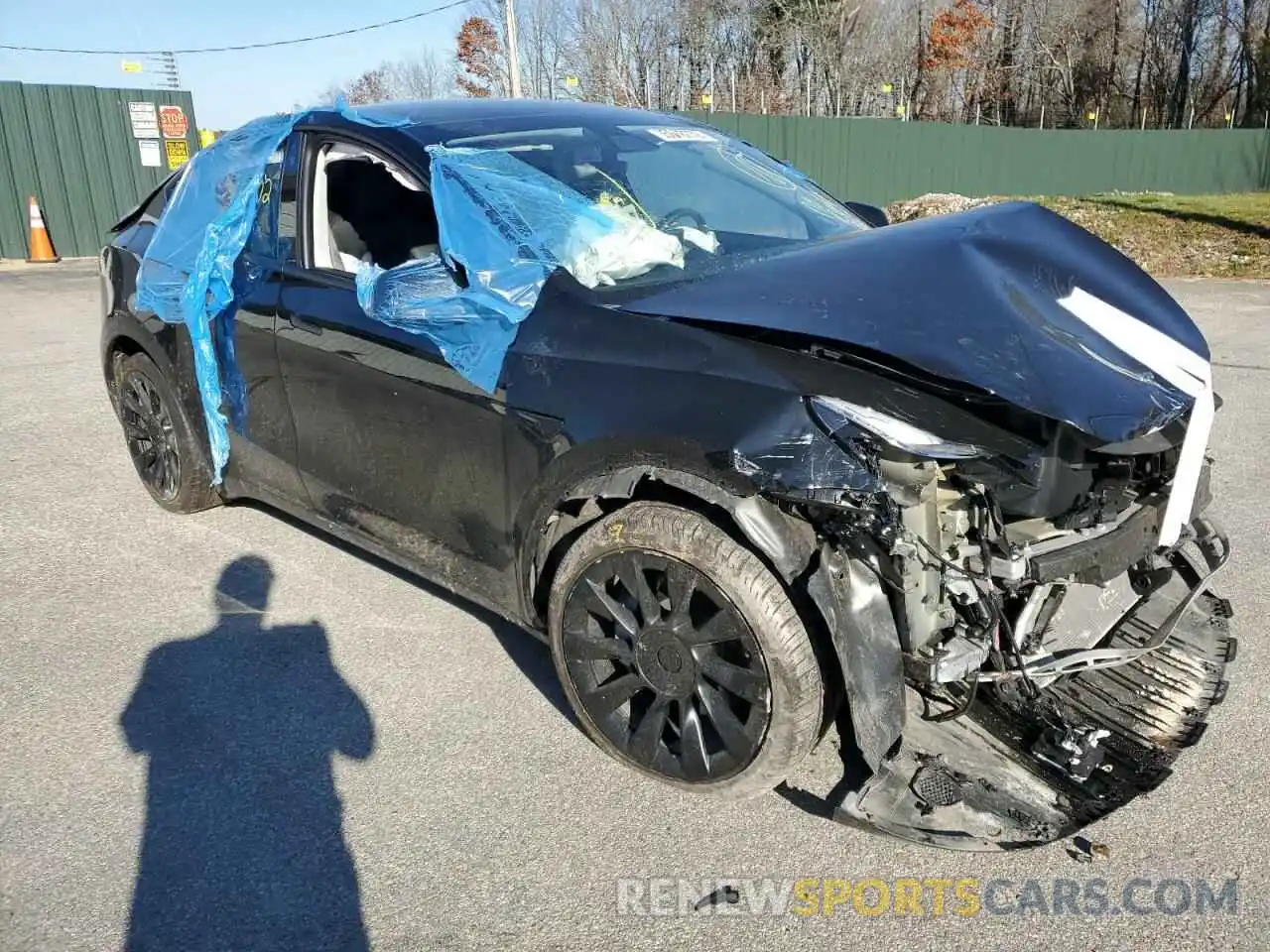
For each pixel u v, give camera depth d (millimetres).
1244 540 4113
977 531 2307
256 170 3695
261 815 2627
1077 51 46438
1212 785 2650
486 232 2842
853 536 2240
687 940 2201
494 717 3045
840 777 2666
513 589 2945
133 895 2348
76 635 3568
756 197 3609
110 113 14914
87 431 5996
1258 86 43562
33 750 2910
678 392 2404
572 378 2588
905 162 22672
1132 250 13586
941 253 2678
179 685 3242
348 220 3699
